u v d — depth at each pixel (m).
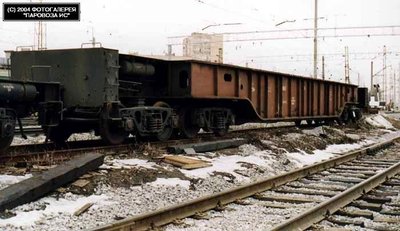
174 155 12.01
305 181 11.27
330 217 7.69
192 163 11.03
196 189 9.76
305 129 22.70
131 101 13.84
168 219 7.11
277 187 10.32
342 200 8.50
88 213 7.39
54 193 8.05
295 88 22.75
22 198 7.32
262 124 27.92
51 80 12.89
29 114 11.34
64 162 9.80
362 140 23.16
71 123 13.26
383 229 7.02
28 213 7.01
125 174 9.42
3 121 9.84
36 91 11.08
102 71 12.25
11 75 13.61
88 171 9.16
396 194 9.74
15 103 10.72
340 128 27.53
